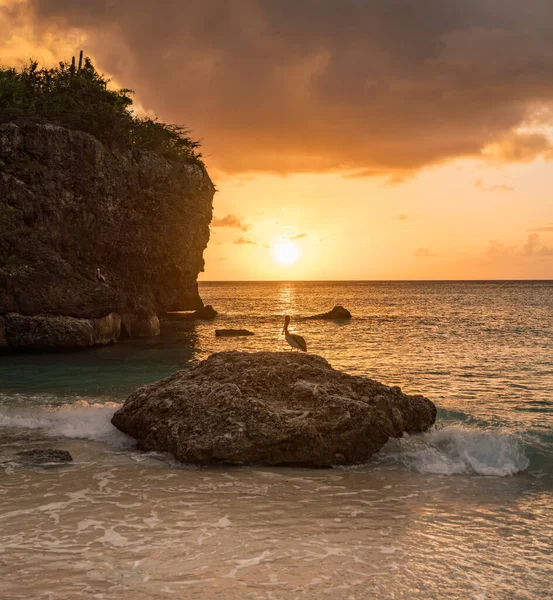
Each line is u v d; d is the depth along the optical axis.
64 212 38.38
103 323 38.06
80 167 38.78
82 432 13.98
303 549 7.35
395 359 31.16
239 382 12.87
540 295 161.12
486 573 6.77
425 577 6.63
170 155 54.06
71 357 31.33
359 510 8.90
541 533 8.05
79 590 6.15
